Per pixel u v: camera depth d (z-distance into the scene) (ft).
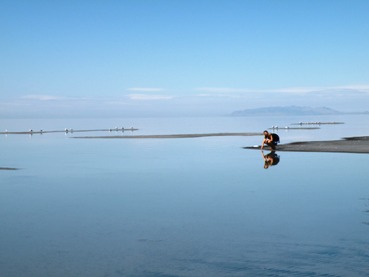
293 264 34.30
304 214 51.62
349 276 31.40
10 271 33.83
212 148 161.48
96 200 63.21
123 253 37.99
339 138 209.05
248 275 32.35
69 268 34.40
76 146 182.60
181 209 55.88
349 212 52.42
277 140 151.23
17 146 186.19
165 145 181.57
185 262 35.47
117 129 375.25
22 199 64.49
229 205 57.93
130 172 95.61
